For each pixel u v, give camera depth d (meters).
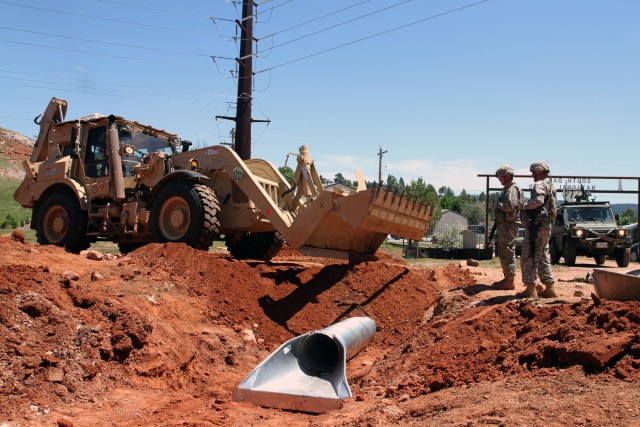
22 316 6.42
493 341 6.80
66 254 9.81
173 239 11.25
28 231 27.67
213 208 11.08
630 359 5.07
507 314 7.31
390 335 9.93
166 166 11.89
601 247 20.95
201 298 9.47
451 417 4.84
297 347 7.32
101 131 13.01
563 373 5.26
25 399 5.57
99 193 12.64
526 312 7.16
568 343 5.57
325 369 7.29
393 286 10.95
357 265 11.09
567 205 22.64
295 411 6.32
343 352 6.97
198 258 10.12
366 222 9.72
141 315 7.54
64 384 5.96
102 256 10.41
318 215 10.11
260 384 6.60
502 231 8.98
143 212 11.81
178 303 8.87
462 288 9.30
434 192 48.06
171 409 6.07
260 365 6.72
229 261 10.62
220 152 11.49
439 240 34.19
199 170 11.75
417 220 10.91
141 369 6.82
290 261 13.62
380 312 10.37
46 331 6.43
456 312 8.23
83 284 8.09
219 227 11.35
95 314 7.17
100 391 6.20
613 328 5.51
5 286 6.63
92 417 5.61
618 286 6.11
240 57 21.84
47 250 9.77
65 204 13.10
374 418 5.27
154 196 11.75
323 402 6.23
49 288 7.12
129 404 6.06
